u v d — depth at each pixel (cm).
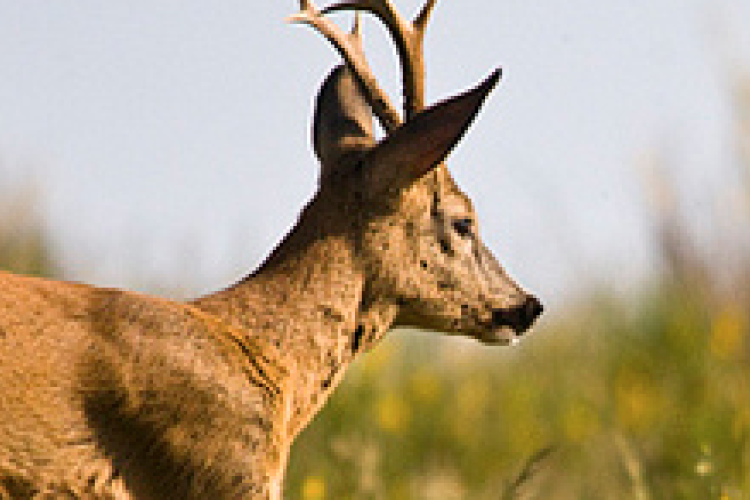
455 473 3050
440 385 3334
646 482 2672
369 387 3055
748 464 2652
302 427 2091
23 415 1886
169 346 1953
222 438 1961
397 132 2091
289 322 2067
